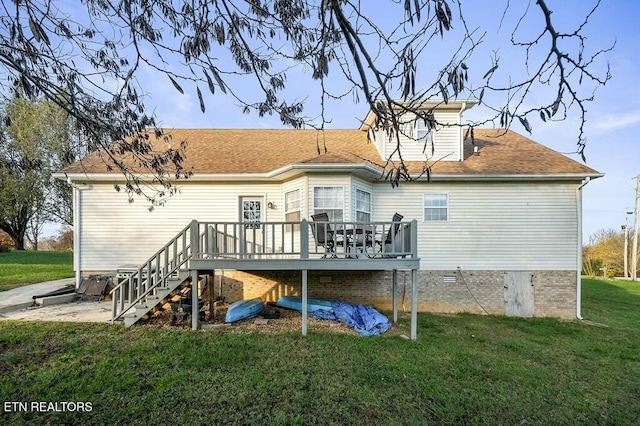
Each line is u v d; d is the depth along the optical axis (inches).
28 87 118.2
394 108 101.8
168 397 179.2
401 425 166.2
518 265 400.5
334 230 293.4
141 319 299.4
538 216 401.1
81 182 391.2
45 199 906.1
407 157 420.5
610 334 340.5
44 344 238.4
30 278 493.4
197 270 287.7
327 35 94.1
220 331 279.6
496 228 402.3
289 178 386.0
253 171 395.5
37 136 433.1
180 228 398.6
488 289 399.5
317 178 362.9
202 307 334.6
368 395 190.9
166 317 314.5
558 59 81.5
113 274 391.9
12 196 808.9
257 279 401.1
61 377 194.1
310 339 269.3
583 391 213.3
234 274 402.0
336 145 473.4
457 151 423.2
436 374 221.3
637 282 1010.1
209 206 401.7
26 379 191.2
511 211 402.6
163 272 296.8
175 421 160.4
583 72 81.9
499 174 388.5
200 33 107.6
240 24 110.6
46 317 305.1
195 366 213.8
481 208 403.2
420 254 402.0
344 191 361.7
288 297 372.5
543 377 227.5
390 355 247.0
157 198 392.8
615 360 268.4
